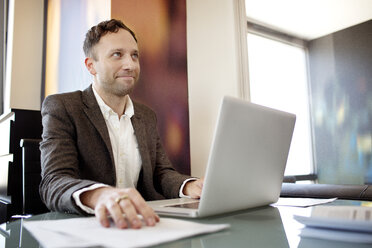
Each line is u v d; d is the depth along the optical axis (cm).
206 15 273
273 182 86
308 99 395
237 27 257
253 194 78
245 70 256
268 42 362
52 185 88
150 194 131
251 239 48
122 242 42
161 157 150
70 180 84
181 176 125
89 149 119
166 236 46
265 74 353
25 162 141
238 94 248
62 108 119
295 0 338
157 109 231
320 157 385
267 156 79
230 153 68
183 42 255
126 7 214
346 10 352
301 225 60
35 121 215
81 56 231
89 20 226
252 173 76
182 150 244
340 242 45
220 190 67
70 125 117
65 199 75
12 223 68
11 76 297
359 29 358
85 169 120
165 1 245
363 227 45
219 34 266
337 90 376
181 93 248
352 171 360
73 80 243
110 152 121
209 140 257
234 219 68
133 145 142
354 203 95
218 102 259
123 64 133
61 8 278
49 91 292
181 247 43
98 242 42
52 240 45
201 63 268
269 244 45
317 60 395
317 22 370
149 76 228
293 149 373
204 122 262
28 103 305
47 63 302
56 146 108
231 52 256
